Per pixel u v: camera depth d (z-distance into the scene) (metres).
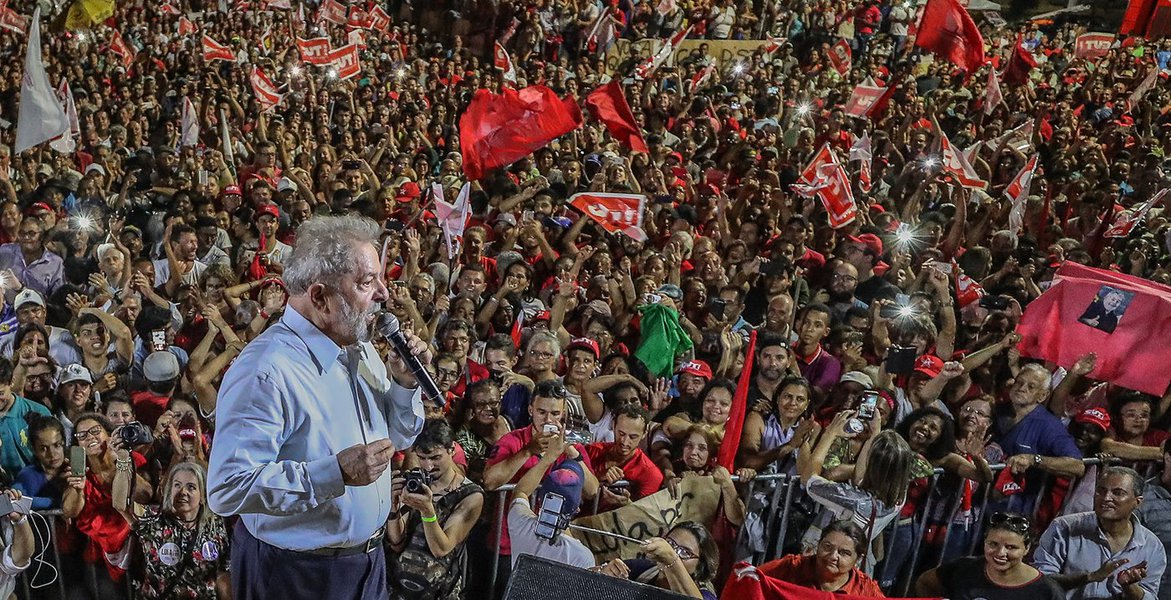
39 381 6.79
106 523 5.48
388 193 11.20
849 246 10.11
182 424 5.98
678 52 24.70
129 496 5.48
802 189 11.30
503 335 7.27
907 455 5.77
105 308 7.62
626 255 10.19
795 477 6.07
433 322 7.92
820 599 4.55
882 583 6.16
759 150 15.71
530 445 5.75
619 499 5.96
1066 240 11.60
